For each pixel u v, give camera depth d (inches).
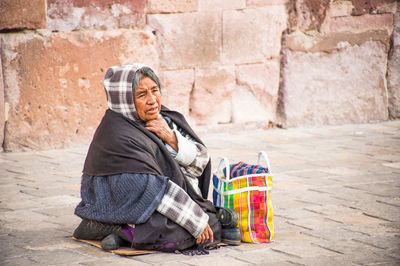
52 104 412.8
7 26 391.9
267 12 482.0
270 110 497.7
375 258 217.6
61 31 410.9
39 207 284.0
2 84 395.9
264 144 440.1
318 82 505.7
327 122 512.7
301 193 311.7
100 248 227.1
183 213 218.5
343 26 506.6
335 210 281.6
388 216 272.2
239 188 234.7
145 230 216.8
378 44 518.3
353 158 395.2
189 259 215.0
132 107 225.1
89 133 427.2
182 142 229.6
